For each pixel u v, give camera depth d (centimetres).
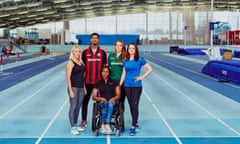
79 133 660
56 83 1488
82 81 655
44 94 1165
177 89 1291
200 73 1959
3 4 4550
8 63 2902
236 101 1027
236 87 1348
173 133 665
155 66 2525
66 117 804
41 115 826
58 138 629
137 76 642
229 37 4466
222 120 776
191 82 1522
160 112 864
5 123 745
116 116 657
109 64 676
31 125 727
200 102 1009
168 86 1383
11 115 825
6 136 643
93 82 673
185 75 1845
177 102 1009
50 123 745
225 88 1319
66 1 4938
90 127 704
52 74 1919
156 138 629
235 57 3222
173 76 1789
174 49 4891
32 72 2050
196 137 638
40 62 3056
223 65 1652
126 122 751
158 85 1416
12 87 1353
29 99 1060
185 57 3866
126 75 646
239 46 3922
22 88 1323
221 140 619
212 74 1766
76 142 603
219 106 945
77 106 655
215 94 1165
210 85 1412
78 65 650
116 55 673
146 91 1239
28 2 4638
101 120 653
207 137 638
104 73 646
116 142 603
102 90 648
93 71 671
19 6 4619
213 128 704
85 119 686
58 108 915
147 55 4506
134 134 646
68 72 647
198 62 2981
